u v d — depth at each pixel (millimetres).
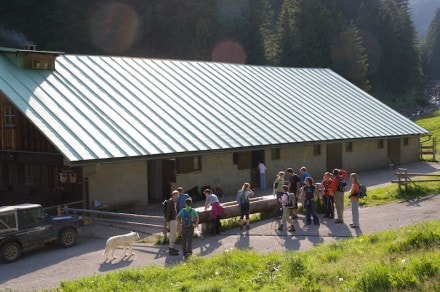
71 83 28266
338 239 17484
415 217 20062
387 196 24828
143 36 82062
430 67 166625
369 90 96375
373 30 113625
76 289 12633
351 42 92250
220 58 80812
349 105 42219
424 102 112750
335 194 20047
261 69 42594
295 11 93312
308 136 33188
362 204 23688
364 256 12664
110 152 23266
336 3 124438
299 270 12102
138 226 21984
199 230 19734
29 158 24812
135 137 25359
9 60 28328
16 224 17547
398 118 43656
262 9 89438
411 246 12672
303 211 22219
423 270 9984
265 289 10773
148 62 35000
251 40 84562
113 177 25062
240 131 30328
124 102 28406
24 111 23938
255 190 30750
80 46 71000
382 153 41062
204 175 28859
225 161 29953
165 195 28203
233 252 14688
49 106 25203
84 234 21109
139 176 26234
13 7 74812
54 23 70938
